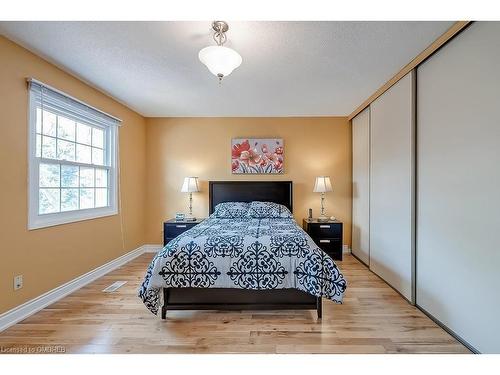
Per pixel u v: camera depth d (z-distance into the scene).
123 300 2.42
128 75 2.64
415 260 2.32
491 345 1.53
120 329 1.92
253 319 2.07
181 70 2.53
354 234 4.01
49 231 2.34
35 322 2.01
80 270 2.75
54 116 2.51
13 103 2.00
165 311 2.07
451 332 1.85
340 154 4.18
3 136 1.92
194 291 2.12
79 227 2.73
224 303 2.11
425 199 2.18
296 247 2.11
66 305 2.31
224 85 2.91
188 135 4.26
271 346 1.71
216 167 4.25
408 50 2.13
